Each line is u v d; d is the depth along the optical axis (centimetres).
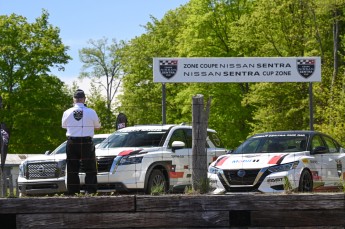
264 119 4788
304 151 1789
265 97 4809
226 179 1703
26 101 5869
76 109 1357
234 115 5456
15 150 5781
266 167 1686
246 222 1094
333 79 4591
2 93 5838
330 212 1066
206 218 1074
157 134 1959
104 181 1811
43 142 5809
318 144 1862
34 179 1986
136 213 1077
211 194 1098
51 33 6147
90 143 1358
